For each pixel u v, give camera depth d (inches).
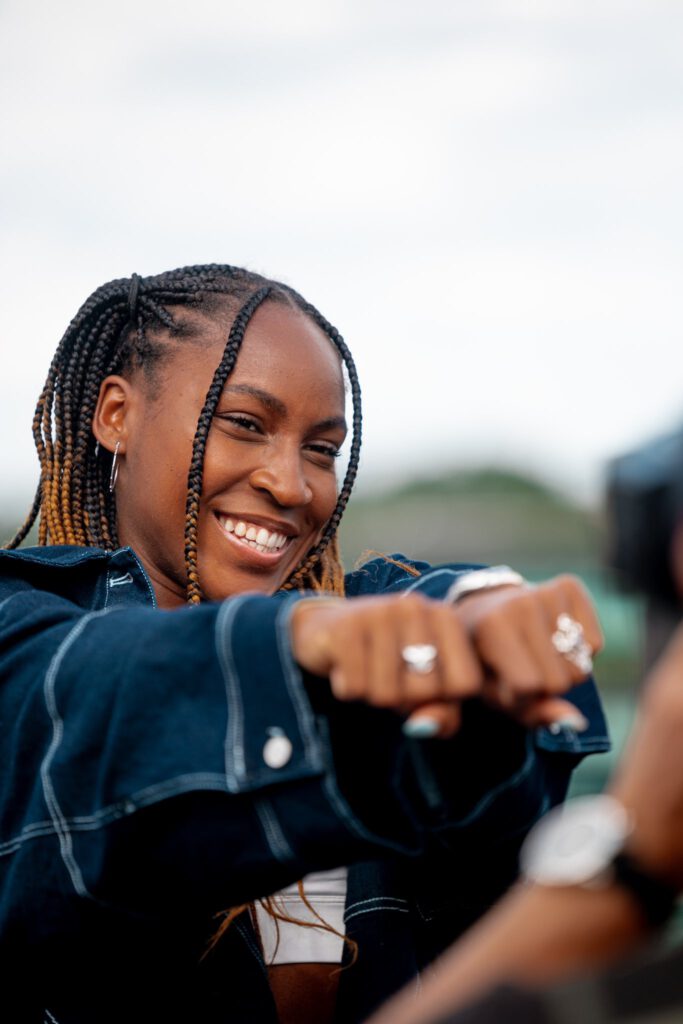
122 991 57.4
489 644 40.3
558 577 43.3
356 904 64.6
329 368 73.8
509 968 31.3
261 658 46.0
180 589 74.8
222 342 72.9
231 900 48.8
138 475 74.3
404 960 63.7
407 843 45.6
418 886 63.9
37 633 56.7
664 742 30.7
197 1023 59.2
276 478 71.1
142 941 52.6
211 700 47.5
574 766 59.3
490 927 34.1
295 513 72.7
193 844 47.6
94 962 54.7
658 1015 29.6
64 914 51.8
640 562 32.3
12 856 53.2
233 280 75.8
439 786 46.2
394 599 40.3
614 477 33.1
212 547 72.5
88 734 49.9
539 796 51.7
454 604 43.8
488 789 47.0
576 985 29.6
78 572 68.9
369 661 39.4
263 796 46.2
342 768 45.7
